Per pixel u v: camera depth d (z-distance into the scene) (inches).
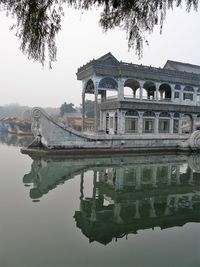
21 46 247.3
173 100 1947.6
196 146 1749.5
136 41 264.5
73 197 745.0
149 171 1197.7
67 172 1115.3
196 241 476.4
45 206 647.1
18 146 1996.8
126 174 1129.4
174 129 2004.2
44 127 1489.9
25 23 239.1
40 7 237.9
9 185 847.7
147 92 2212.1
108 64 1707.7
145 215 641.0
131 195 835.4
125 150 1621.6
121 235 506.0
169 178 1074.1
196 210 690.2
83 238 475.5
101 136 1574.8
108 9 258.1
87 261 388.2
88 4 252.7
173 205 735.1
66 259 393.1
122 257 403.2
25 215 577.6
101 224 566.3
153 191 891.4
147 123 1902.1
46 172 1097.4
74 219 563.8
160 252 425.4
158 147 1726.1
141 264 382.6
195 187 948.6
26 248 424.2
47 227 515.8
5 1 233.5
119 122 1774.1
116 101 1774.1
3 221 537.6
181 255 413.4
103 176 1063.0
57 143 1487.5
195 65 2239.2
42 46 249.0
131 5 249.0
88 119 3511.3
